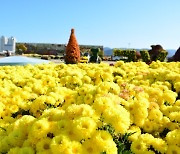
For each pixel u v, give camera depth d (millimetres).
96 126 2746
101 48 61156
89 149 2605
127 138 3371
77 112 2930
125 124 2918
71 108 2955
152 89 5008
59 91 5098
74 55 21703
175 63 11883
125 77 8445
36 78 7641
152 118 3996
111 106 3074
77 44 22047
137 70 9555
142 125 3896
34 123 2885
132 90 4855
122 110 3164
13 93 5656
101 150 2582
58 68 10562
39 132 2812
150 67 11492
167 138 3248
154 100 4699
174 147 3143
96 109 3064
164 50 26281
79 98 4508
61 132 2719
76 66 10742
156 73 8141
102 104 3064
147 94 4902
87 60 28453
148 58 24938
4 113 4895
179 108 4469
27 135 3064
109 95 3682
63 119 2986
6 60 16266
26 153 2754
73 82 6871
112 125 2895
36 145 2773
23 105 4941
